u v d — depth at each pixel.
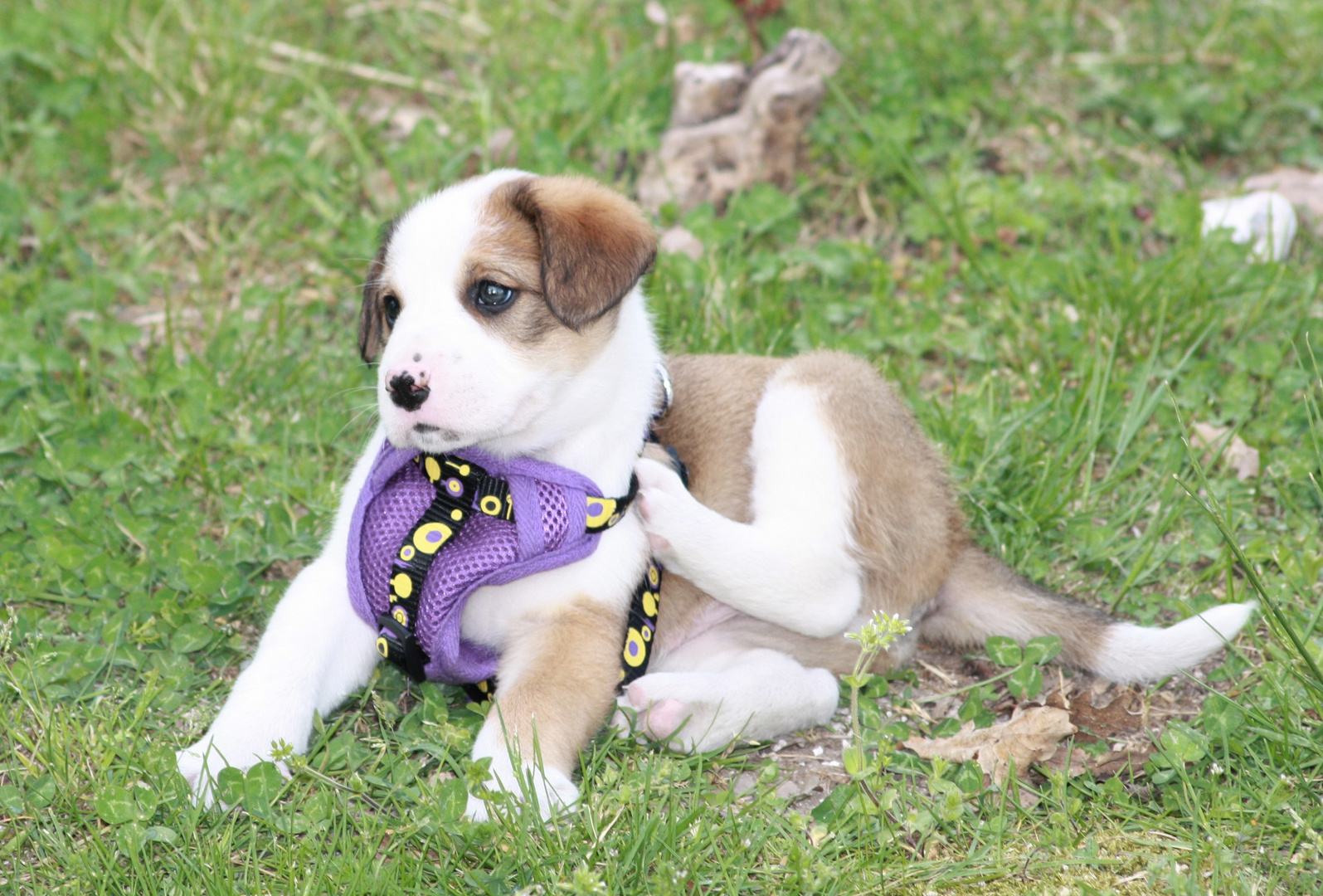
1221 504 4.14
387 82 6.38
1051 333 4.92
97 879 2.73
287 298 5.20
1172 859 2.80
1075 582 4.01
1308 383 4.13
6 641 3.34
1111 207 5.58
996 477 4.34
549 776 2.92
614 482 3.23
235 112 6.02
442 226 3.06
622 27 6.87
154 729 3.22
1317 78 6.58
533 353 3.01
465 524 3.12
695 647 3.53
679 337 4.85
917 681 3.59
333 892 2.71
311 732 3.18
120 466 4.15
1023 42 6.82
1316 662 3.39
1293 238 5.57
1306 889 2.72
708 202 5.61
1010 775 3.01
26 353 4.57
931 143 6.04
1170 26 7.05
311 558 3.91
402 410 2.87
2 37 5.98
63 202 5.52
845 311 5.13
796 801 3.11
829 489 3.45
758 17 6.25
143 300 5.14
